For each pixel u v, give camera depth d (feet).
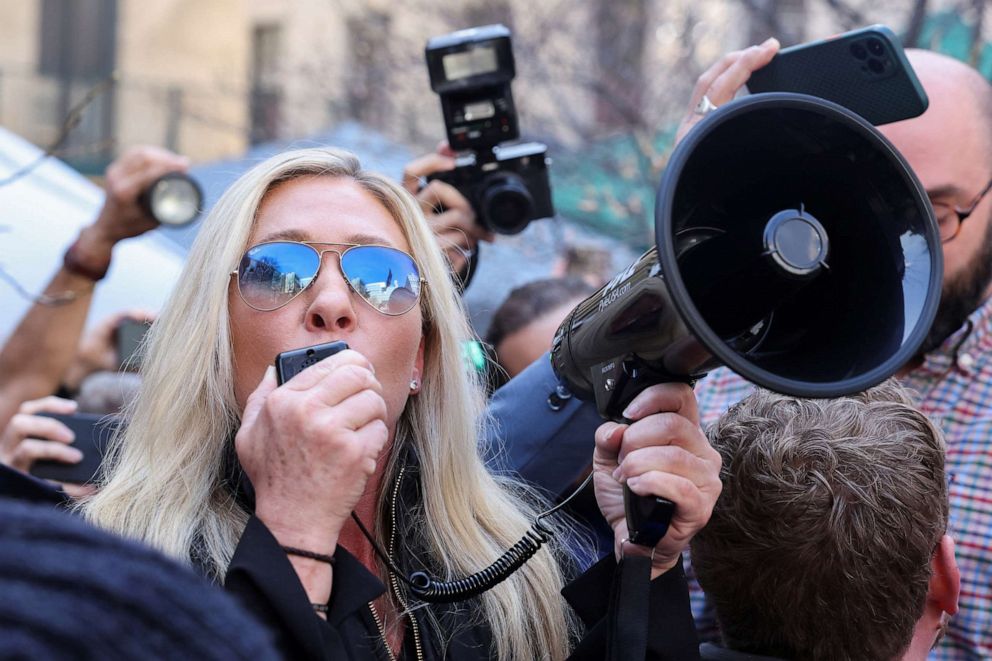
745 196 4.70
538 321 9.87
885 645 5.34
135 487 5.56
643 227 22.63
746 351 4.85
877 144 4.53
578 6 28.48
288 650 4.49
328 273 5.56
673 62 26.43
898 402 5.78
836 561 5.21
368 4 31.30
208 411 5.64
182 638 2.03
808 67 6.69
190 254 5.83
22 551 2.02
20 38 44.34
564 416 7.01
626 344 4.78
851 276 4.71
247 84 37.63
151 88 40.63
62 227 14.10
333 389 4.80
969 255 7.71
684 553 7.56
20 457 8.05
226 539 5.47
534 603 6.00
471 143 9.22
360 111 29.17
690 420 5.00
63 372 10.28
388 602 5.86
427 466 6.15
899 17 20.45
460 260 9.21
